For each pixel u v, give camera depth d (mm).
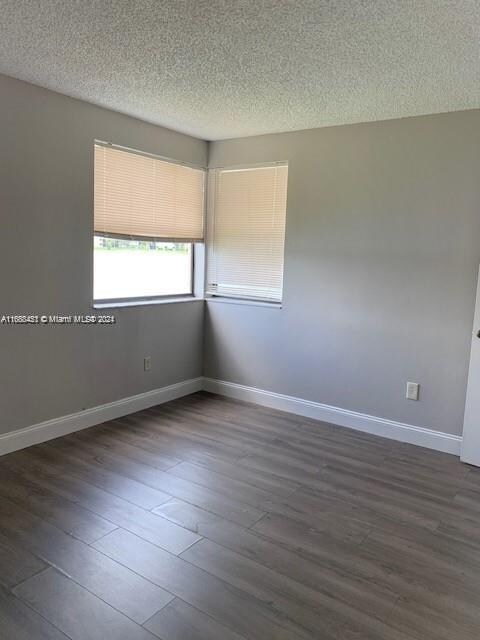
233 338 4461
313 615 1818
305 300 3996
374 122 3529
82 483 2764
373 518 2518
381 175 3535
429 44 2227
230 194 4430
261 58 2475
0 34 2277
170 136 4059
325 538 2320
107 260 3799
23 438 3203
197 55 2469
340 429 3809
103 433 3529
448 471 3113
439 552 2246
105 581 1954
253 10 1979
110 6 1984
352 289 3748
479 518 2555
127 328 3873
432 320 3424
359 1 1867
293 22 2066
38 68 2721
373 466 3150
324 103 3172
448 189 3285
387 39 2193
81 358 3529
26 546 2166
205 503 2598
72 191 3324
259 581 1993
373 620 1809
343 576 2049
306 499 2686
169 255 4395
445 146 3271
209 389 4676
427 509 2629
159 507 2539
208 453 3246
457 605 1905
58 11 2037
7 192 2951
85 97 3227
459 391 3357
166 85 2941
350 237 3721
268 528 2385
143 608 1816
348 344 3807
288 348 4133
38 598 1850
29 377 3201
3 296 3000
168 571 2029
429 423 3490
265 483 2855
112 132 3549
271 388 4266
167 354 4289
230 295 4535
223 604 1853
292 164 3961
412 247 3461
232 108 3369
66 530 2299
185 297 4605
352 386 3816
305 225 3936
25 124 2996
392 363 3613
